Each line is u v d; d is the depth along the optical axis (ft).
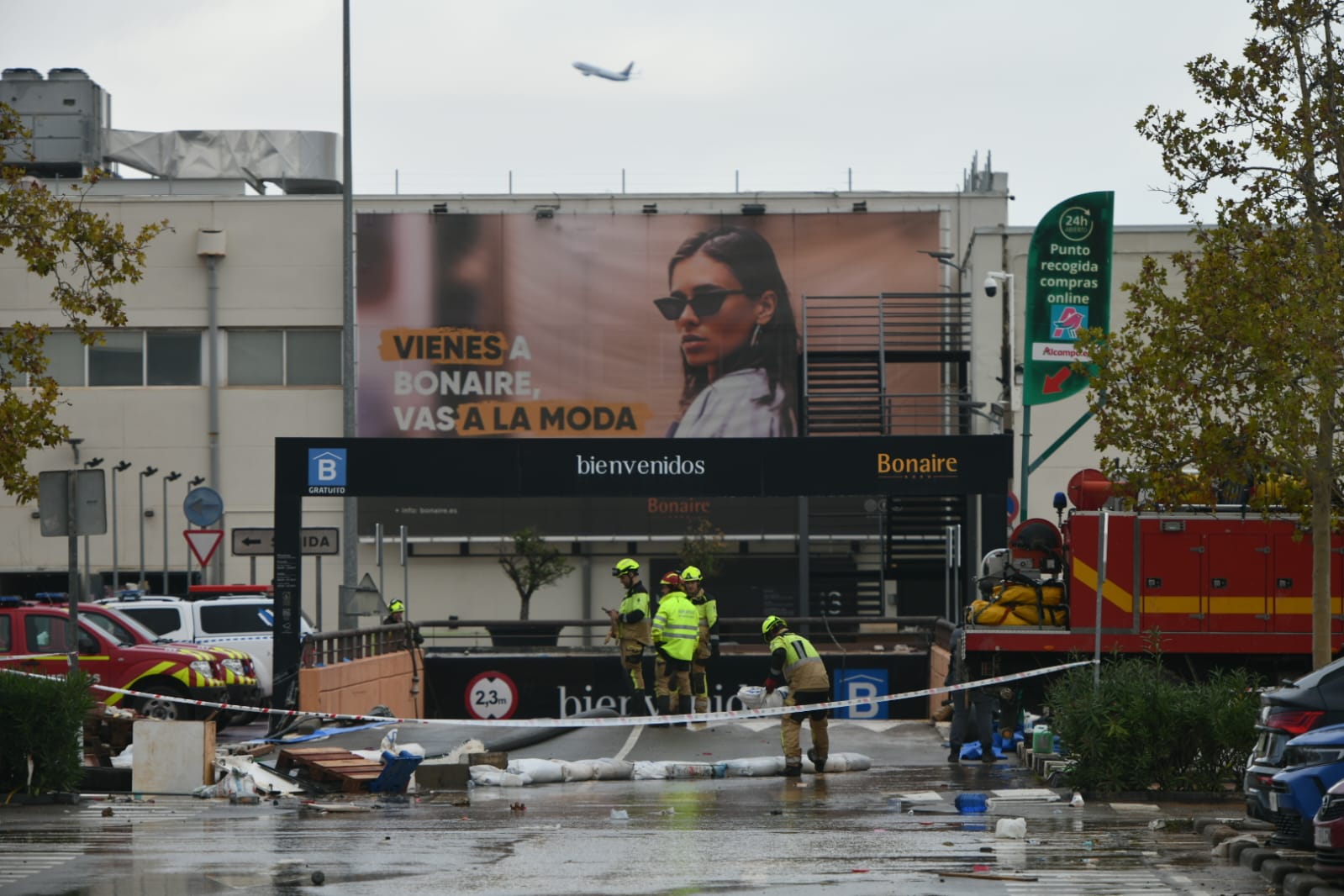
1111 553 158.20
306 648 176.45
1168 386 126.62
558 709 214.28
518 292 353.72
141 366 356.59
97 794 125.70
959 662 157.38
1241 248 130.52
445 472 170.81
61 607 186.91
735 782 135.23
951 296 330.34
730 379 350.64
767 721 190.49
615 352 352.49
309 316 354.95
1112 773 116.88
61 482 128.77
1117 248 288.92
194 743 125.70
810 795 123.75
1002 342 299.99
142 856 89.97
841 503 346.13
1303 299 120.47
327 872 83.05
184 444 354.33
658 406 352.08
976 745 155.63
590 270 353.51
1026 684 156.56
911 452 168.35
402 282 353.92
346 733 174.09
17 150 382.01
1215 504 136.46
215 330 353.92
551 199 358.23
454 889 77.25
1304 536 141.08
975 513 201.26
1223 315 123.34
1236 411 127.54
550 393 352.69
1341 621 157.69
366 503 351.25
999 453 168.04
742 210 352.08
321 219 355.36
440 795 124.88
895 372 344.49
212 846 94.58
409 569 352.49
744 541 349.61
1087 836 97.50
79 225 129.80
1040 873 82.07
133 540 353.10
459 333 352.90
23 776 119.24
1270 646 157.48
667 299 352.49
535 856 89.10
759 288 350.84
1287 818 82.28
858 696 207.92
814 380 331.36
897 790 127.03
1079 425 204.54
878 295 349.41
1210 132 129.18
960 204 354.95
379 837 98.37
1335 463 123.54
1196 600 157.79
